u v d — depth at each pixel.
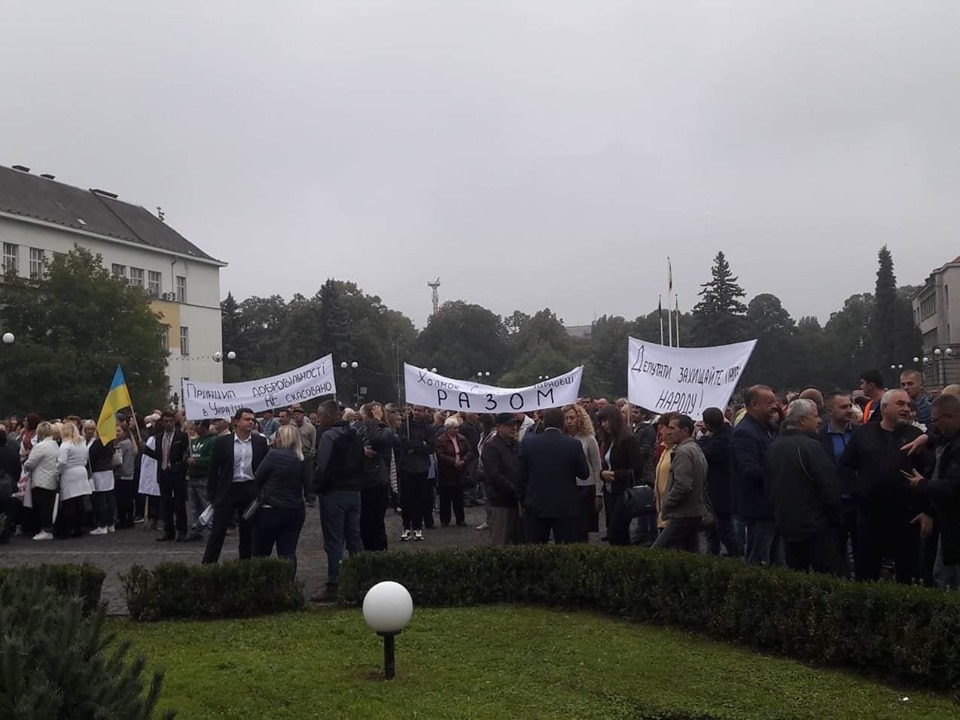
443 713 6.59
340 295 96.75
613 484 11.32
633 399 13.05
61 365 53.78
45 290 56.50
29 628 4.44
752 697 6.80
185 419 18.44
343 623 9.27
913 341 99.06
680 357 12.81
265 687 7.18
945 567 7.70
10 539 17.16
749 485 9.30
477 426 20.80
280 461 10.70
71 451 17.31
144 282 75.94
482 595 10.14
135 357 57.59
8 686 3.95
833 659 7.46
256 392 17.69
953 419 7.62
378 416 13.12
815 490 8.29
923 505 8.36
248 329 113.31
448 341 123.81
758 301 110.19
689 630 8.78
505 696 6.96
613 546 10.00
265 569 9.86
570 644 8.38
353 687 7.19
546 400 13.59
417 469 15.85
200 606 9.66
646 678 7.31
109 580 12.38
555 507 10.52
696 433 12.67
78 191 74.38
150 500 19.17
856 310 128.75
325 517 11.24
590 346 125.75
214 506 11.80
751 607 8.17
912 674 6.96
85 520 18.28
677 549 9.68
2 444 16.81
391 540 16.03
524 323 131.25
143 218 80.12
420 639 8.63
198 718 6.52
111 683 4.29
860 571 8.74
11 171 68.19
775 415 10.40
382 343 99.94
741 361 12.35
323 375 18.16
